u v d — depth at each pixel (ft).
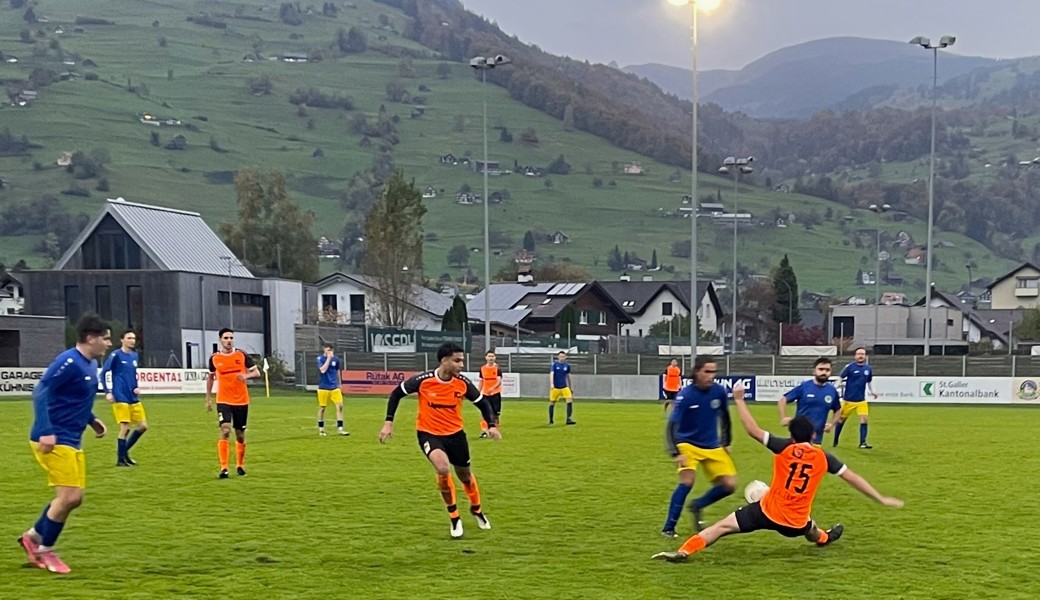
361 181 538.88
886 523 38.73
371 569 30.35
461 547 33.65
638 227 547.08
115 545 33.63
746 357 149.48
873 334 277.44
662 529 36.65
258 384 170.71
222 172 540.52
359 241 474.08
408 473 53.42
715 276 464.24
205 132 597.52
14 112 553.23
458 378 35.99
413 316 219.00
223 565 30.73
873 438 80.89
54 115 556.92
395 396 35.86
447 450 35.86
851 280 465.47
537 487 48.47
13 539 34.71
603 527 37.47
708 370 34.91
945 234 562.25
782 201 604.49
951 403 139.74
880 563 31.53
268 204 301.63
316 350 169.37
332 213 525.75
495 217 538.06
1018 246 546.26
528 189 594.24
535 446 71.41
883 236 545.85
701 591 27.89
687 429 35.65
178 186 507.71
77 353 29.66
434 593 27.53
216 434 80.28
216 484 48.85
